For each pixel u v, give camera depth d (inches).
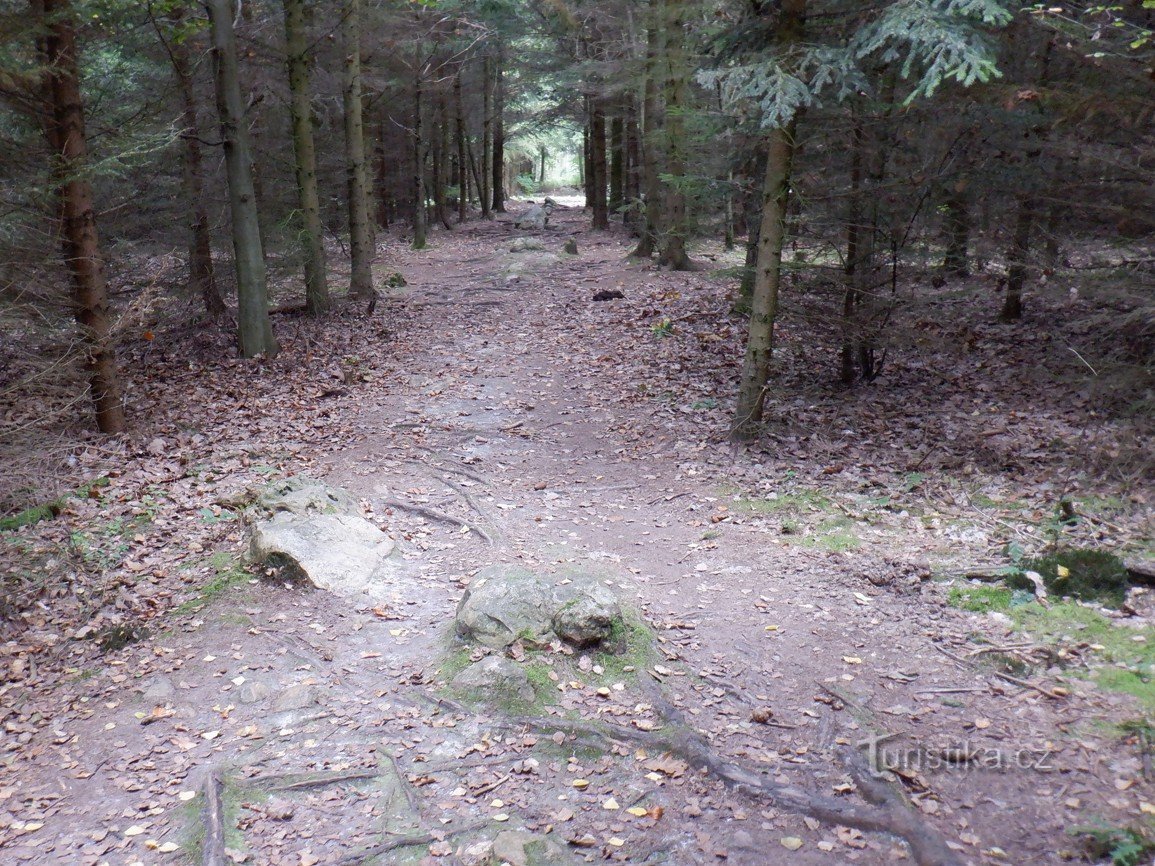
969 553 282.2
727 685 220.8
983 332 496.7
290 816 177.3
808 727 202.1
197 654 242.7
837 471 368.8
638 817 173.8
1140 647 217.6
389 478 379.2
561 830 170.7
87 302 406.9
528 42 1205.1
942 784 178.2
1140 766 175.5
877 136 397.4
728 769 183.9
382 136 1314.0
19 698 226.8
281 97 707.4
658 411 463.8
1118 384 314.2
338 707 215.8
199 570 288.2
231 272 660.7
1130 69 308.0
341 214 965.2
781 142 372.2
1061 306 507.8
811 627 248.2
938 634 238.8
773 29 366.3
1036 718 197.3
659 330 599.2
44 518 322.0
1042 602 246.8
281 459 402.0
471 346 618.2
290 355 585.0
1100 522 287.6
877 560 285.0
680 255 829.2
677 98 692.7
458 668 223.3
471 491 366.6
